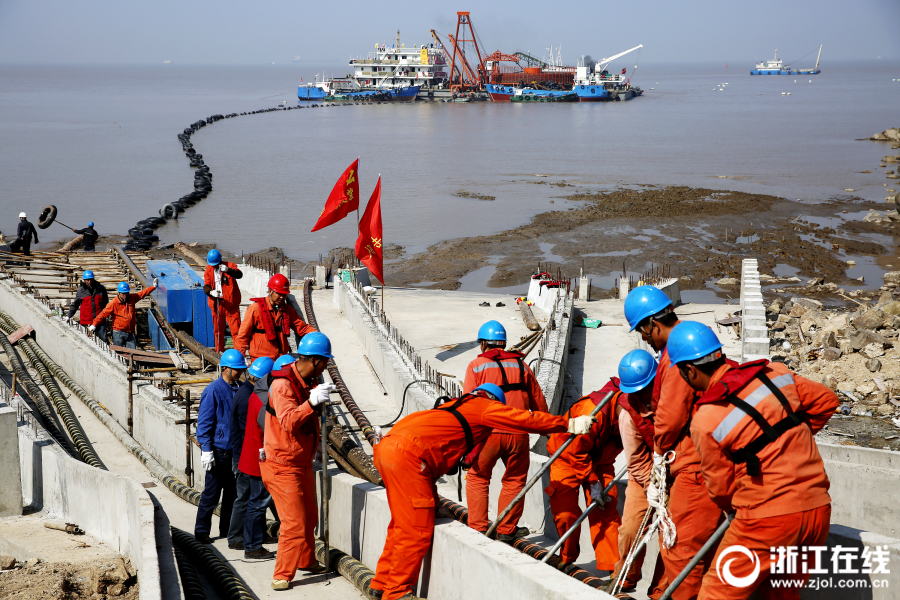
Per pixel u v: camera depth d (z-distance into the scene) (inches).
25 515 319.0
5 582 225.1
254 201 1898.4
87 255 957.2
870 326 610.2
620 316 765.3
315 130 4104.3
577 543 221.1
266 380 245.6
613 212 1715.1
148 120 4606.3
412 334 684.7
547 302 761.0
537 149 3107.8
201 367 536.4
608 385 212.1
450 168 2517.2
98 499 278.2
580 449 212.8
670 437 168.1
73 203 1827.0
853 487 277.6
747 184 2101.4
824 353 590.9
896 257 1277.1
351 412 436.1
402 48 7126.0
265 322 385.1
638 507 199.2
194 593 217.6
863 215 1648.6
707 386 153.3
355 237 1487.5
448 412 200.1
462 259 1296.8
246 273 906.1
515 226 1582.2
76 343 569.6
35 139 3344.0
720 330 682.8
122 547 254.2
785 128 3978.8
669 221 1606.8
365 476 265.6
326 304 816.9
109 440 473.1
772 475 142.3
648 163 2615.7
